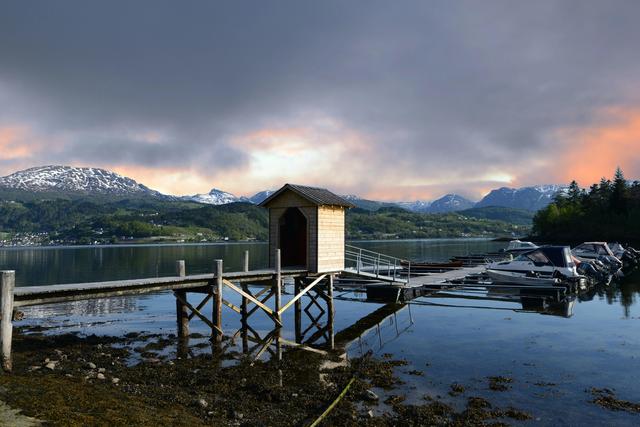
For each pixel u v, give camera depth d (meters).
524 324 20.86
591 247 45.12
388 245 154.38
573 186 162.75
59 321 23.97
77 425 7.74
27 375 11.33
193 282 17.52
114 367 14.14
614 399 11.42
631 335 18.31
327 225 21.78
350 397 11.50
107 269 63.59
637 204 118.56
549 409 10.81
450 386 12.49
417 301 28.59
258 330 21.06
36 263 81.75
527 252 32.38
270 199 22.00
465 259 54.03
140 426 8.22
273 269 20.86
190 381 12.65
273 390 11.62
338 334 20.16
